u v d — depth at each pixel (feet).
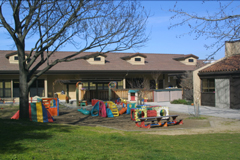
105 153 18.66
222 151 20.71
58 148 18.94
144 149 20.86
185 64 111.55
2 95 79.00
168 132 31.71
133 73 91.35
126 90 82.28
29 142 19.90
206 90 63.21
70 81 72.02
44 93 83.05
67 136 24.20
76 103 70.08
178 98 78.54
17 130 24.81
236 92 54.24
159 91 76.23
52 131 26.09
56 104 50.29
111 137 25.77
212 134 29.63
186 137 27.58
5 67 79.05
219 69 57.57
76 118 46.26
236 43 61.87
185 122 40.16
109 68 91.45
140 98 63.10
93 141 23.09
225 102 56.70
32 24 31.71
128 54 112.98
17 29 31.50
